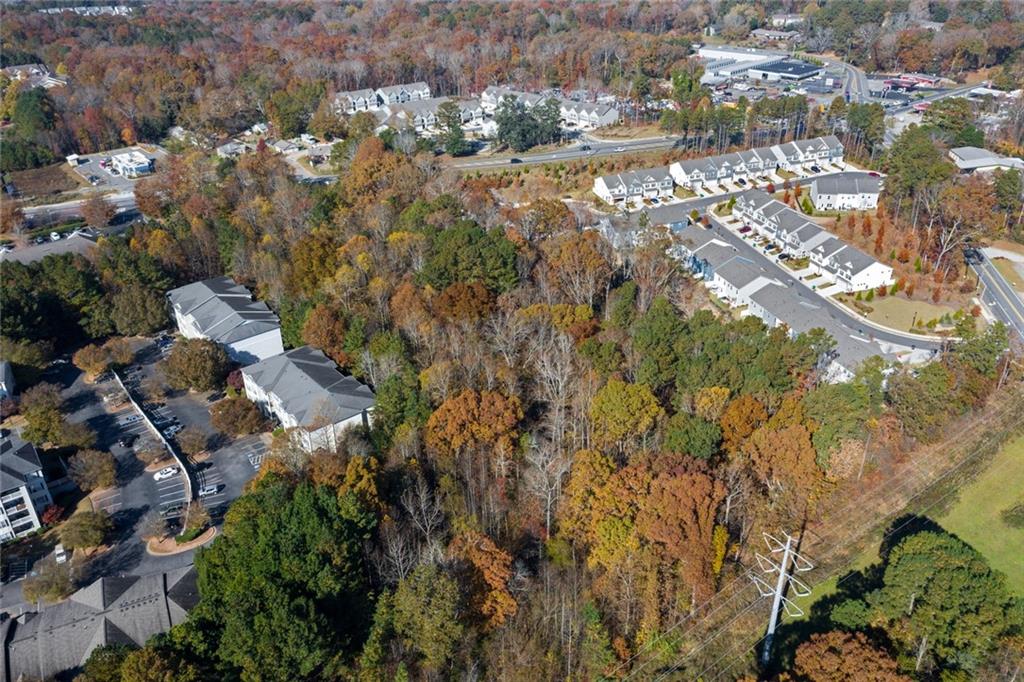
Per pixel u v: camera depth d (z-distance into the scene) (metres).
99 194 193.00
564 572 73.06
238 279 135.88
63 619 73.31
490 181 174.50
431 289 110.12
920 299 126.50
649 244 128.12
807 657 58.56
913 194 144.62
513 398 85.69
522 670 64.50
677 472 72.00
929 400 86.06
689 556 67.75
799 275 135.75
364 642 67.06
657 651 65.50
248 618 62.53
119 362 121.81
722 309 123.94
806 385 88.81
